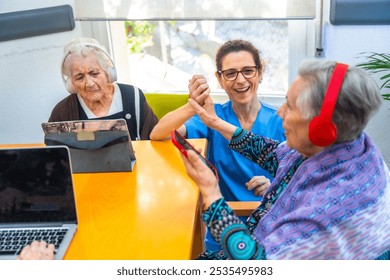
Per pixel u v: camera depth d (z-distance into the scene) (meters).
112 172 1.48
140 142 1.70
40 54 2.36
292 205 1.00
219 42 2.47
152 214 1.22
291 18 2.08
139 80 2.71
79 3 2.25
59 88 2.46
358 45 2.21
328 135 0.92
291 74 2.40
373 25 2.14
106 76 1.84
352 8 2.10
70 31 2.37
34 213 1.19
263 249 0.95
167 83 2.66
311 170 0.98
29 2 2.27
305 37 2.30
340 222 0.91
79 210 1.26
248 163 1.70
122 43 2.59
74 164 1.47
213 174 1.11
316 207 0.92
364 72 0.94
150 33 2.56
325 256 0.92
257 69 1.67
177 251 1.07
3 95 2.40
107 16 2.25
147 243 1.10
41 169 1.16
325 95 0.91
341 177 0.94
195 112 1.60
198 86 1.53
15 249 1.11
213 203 1.04
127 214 1.23
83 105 1.91
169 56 2.60
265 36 2.39
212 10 2.15
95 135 1.42
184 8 2.17
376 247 0.94
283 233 0.94
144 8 2.21
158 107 2.07
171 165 1.50
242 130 1.47
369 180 0.94
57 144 1.45
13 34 2.27
